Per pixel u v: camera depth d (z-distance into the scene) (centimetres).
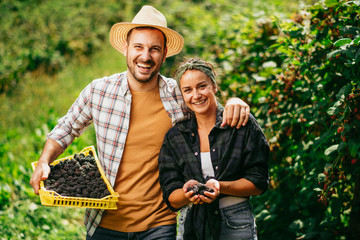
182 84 258
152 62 280
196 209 254
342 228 335
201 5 764
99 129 292
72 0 1150
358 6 279
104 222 290
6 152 579
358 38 243
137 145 287
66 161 290
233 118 253
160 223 286
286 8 508
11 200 468
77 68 934
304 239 343
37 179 270
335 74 316
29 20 1046
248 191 246
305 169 345
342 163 308
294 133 358
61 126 300
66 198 254
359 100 268
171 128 271
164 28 283
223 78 444
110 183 286
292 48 331
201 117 262
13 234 406
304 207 362
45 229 430
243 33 439
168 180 262
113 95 290
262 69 410
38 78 891
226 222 249
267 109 367
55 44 988
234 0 702
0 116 748
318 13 320
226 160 251
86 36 1047
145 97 289
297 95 355
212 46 511
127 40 294
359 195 320
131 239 286
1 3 1092
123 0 1154
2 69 869
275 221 379
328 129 317
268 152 259
